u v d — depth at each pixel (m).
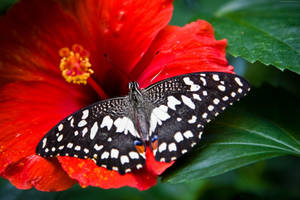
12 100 0.30
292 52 0.31
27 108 0.30
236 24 0.33
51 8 0.30
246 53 0.31
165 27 0.32
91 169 0.29
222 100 0.29
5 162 0.29
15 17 0.30
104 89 0.33
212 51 0.31
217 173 0.29
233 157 0.29
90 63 0.32
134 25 0.31
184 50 0.31
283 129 0.31
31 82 0.31
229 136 0.30
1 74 0.30
